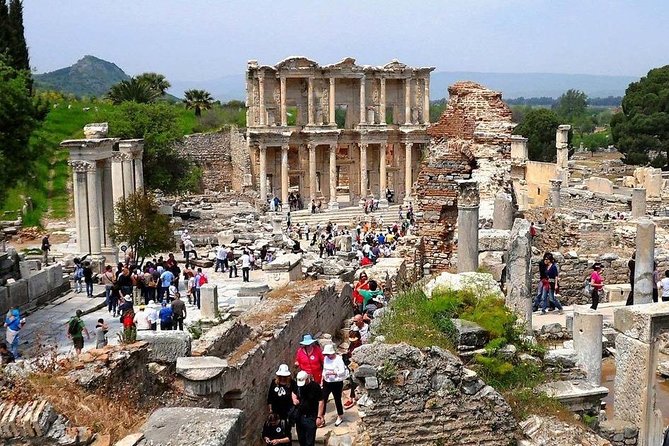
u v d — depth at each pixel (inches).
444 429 663.1
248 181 4426.7
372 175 4822.8
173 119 3671.3
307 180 4569.4
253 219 3189.0
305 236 3270.2
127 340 622.2
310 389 668.7
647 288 1225.4
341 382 736.3
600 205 2827.3
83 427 434.9
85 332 1224.2
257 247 2253.9
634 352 864.3
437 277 856.3
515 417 706.8
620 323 882.8
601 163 5241.1
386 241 2529.5
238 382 669.9
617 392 888.3
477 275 844.0
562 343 1101.7
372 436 652.1
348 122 4687.5
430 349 666.2
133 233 1898.4
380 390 650.8
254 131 4347.9
